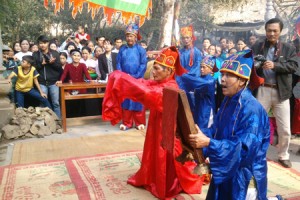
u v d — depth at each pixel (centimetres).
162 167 304
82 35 1087
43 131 539
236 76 204
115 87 301
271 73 379
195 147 193
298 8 1617
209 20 1947
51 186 343
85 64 637
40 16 1891
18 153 450
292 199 312
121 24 2062
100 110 655
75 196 320
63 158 429
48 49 623
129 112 573
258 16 1952
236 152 190
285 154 400
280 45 373
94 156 433
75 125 612
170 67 305
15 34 1602
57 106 623
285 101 383
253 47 399
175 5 1248
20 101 595
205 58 426
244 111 202
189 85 416
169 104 208
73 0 583
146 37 1777
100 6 600
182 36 584
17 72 589
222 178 192
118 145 486
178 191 320
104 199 314
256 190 216
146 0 639
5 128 518
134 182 340
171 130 207
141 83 299
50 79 612
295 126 473
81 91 618
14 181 356
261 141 203
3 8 636
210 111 416
